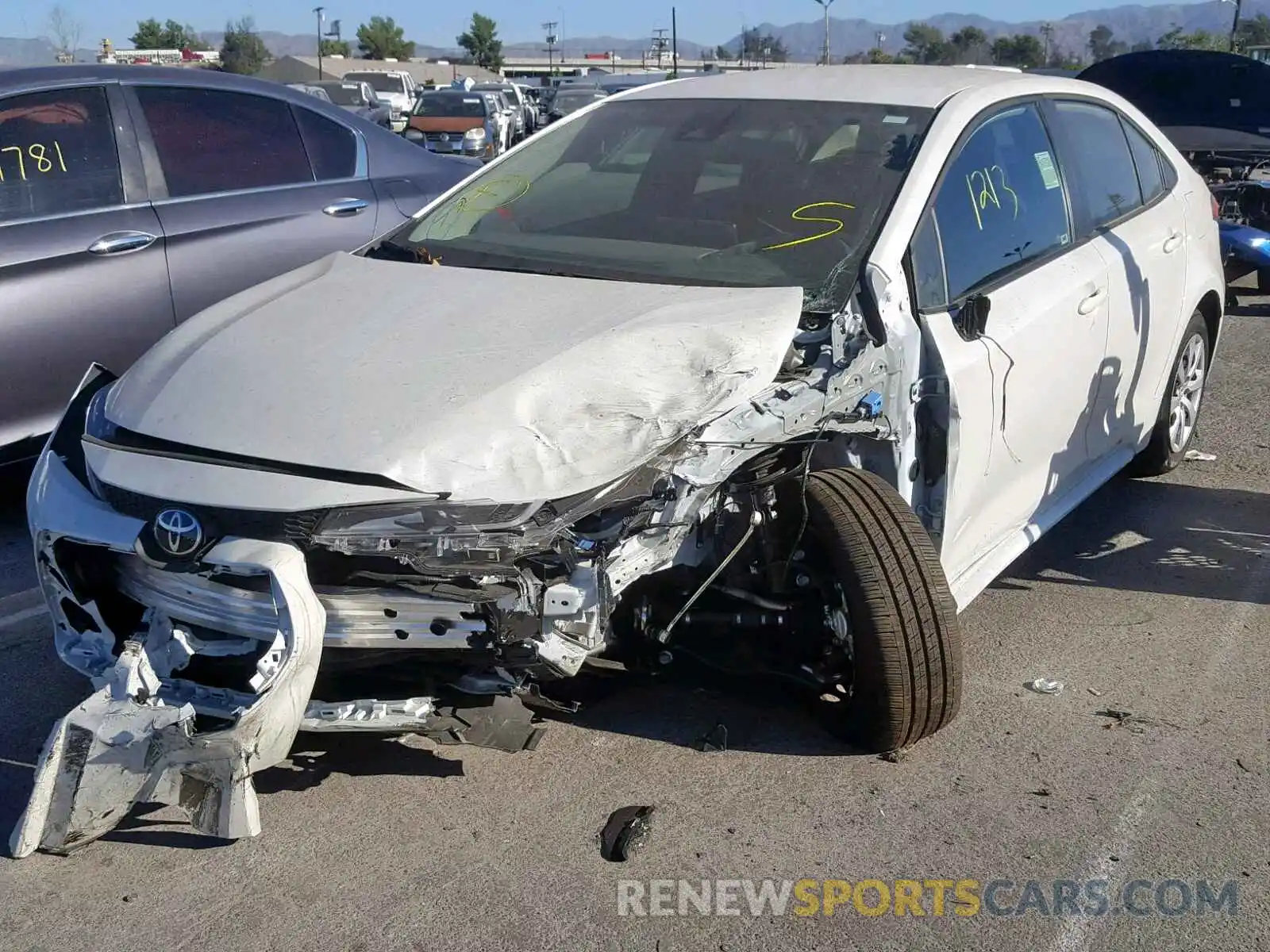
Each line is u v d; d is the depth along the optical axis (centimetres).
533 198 445
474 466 301
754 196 410
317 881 305
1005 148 437
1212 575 490
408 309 359
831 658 353
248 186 589
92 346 531
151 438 322
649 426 315
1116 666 415
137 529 307
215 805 287
